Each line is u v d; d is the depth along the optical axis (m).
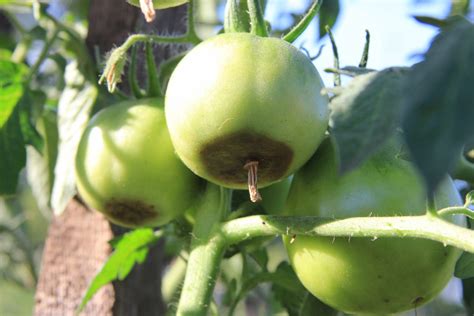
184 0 0.42
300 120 0.37
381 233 0.37
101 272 0.48
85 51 0.54
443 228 0.36
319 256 0.40
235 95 0.36
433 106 0.28
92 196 0.44
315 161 0.41
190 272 0.42
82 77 0.53
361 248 0.39
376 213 0.40
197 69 0.37
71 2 0.69
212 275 0.42
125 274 0.50
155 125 0.43
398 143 0.41
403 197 0.40
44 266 0.55
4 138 0.52
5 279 0.76
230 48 0.37
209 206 0.43
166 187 0.43
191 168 0.39
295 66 0.37
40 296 0.54
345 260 0.40
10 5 0.60
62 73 0.56
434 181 0.27
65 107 0.53
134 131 0.43
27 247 0.75
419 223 0.37
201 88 0.37
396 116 0.31
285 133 0.37
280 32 0.65
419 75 0.29
